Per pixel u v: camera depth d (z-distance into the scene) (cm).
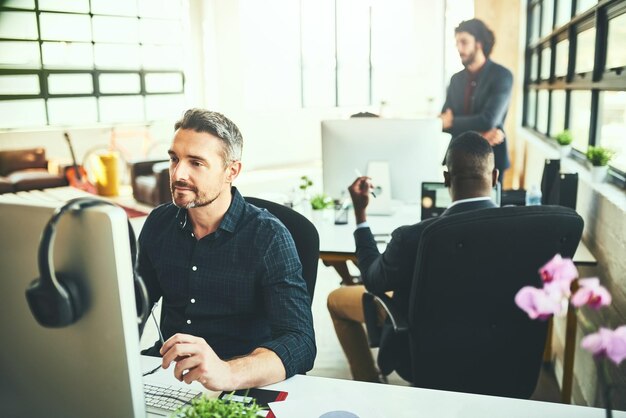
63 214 80
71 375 86
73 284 82
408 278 184
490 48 433
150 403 116
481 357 177
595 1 367
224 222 148
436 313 173
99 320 81
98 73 845
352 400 118
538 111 557
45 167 743
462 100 452
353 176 295
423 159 288
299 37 1002
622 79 281
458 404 116
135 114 886
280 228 151
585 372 238
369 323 215
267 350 129
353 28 1023
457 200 183
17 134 774
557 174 264
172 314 159
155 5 881
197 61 913
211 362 112
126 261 80
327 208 302
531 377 182
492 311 171
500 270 165
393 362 204
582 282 84
